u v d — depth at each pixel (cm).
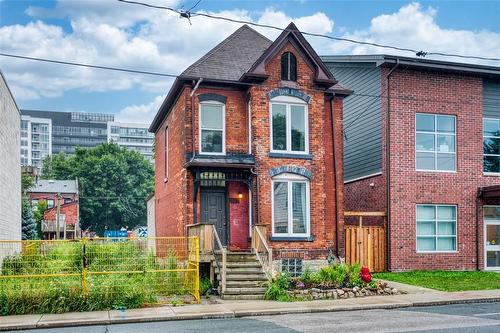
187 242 2034
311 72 2284
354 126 2809
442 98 2589
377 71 2595
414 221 2506
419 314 1470
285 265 2162
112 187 9300
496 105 2689
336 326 1262
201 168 2150
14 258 1717
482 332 1161
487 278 2242
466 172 2605
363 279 1898
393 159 2495
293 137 2256
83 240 1639
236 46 2456
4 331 1327
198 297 1702
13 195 2744
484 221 2622
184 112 2214
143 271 1686
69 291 1564
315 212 2234
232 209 2222
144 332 1232
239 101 2280
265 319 1423
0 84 2222
